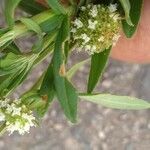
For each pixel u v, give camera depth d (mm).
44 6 91
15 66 77
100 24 84
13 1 70
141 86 217
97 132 219
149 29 125
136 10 86
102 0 87
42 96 82
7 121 79
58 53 76
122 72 217
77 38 84
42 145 217
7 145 217
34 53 76
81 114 218
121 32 101
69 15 82
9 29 74
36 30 74
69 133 218
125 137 219
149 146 218
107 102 84
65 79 76
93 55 88
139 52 135
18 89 212
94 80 87
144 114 219
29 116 80
